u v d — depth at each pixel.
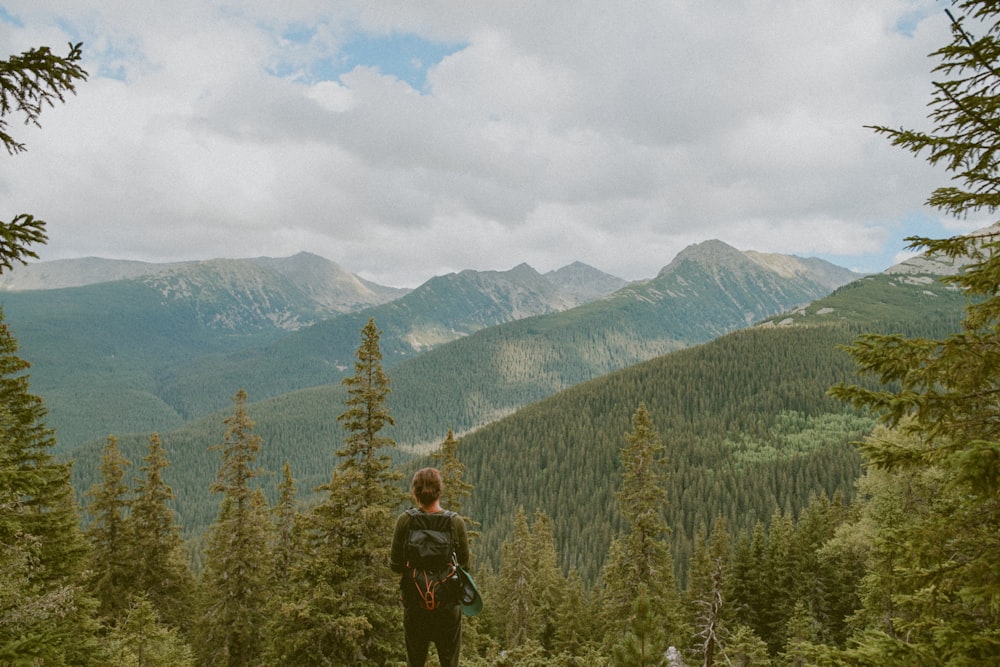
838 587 37.75
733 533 109.25
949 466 5.20
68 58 5.11
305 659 17.20
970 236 6.08
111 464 26.70
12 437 14.43
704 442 170.50
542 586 44.50
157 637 17.81
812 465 131.38
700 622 29.30
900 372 5.84
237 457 25.58
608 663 18.45
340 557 17.92
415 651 5.48
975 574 5.67
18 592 9.01
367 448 18.42
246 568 25.38
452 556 5.44
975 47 5.47
